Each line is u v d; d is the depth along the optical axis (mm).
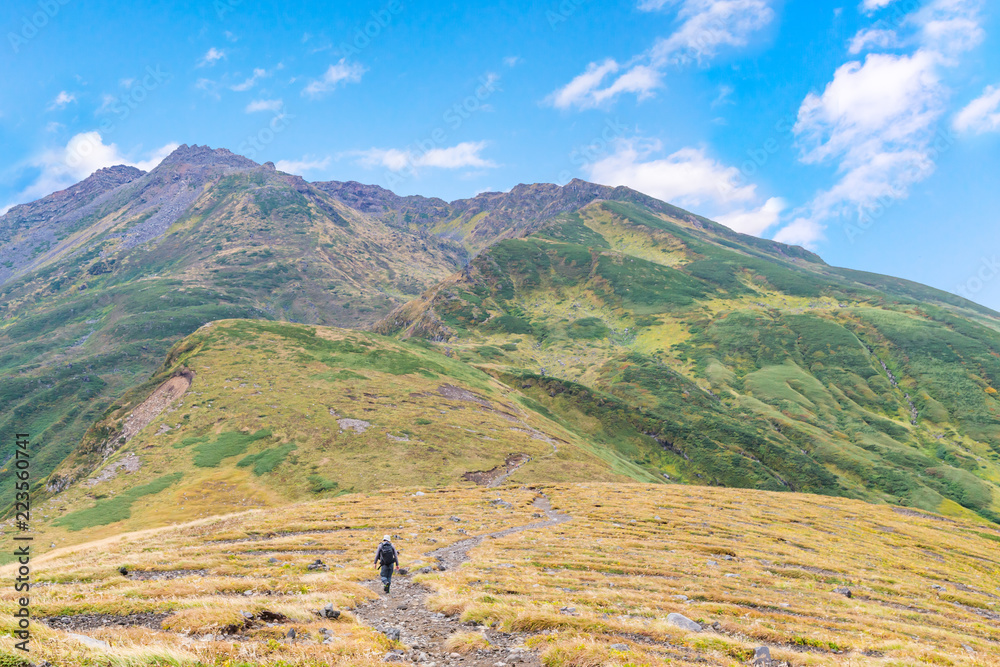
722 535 46469
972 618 28266
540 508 57500
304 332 152625
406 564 26922
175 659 11578
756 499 72562
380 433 98312
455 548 34719
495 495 64812
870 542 54125
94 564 25516
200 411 101250
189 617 14781
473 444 101750
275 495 77188
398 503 56750
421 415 110438
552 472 96812
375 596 20562
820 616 23062
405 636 15836
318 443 92625
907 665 15156
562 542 37156
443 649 14750
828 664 14781
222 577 21641
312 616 16391
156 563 25062
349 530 40969
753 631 17984
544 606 18656
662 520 51281
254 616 15531
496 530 42312
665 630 16688
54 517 70000
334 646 13477
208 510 72375
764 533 49375
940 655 16750
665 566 31156
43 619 14961
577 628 16312
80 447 100500
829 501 80188
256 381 115688
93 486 78438
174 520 69375
